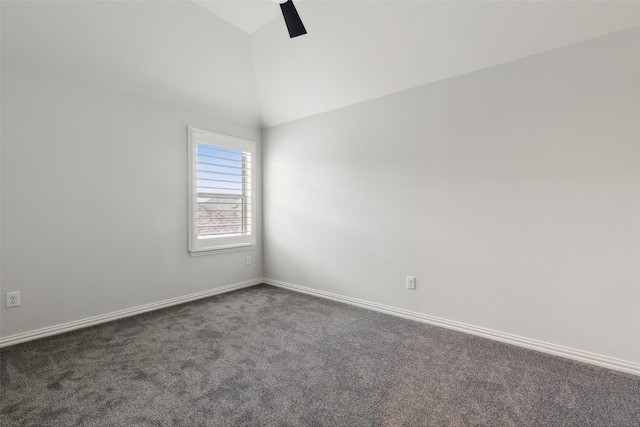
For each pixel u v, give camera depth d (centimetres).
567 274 205
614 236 190
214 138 351
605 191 192
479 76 238
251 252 402
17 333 226
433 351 215
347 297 325
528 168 218
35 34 216
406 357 206
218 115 356
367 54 265
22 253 228
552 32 201
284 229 386
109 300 273
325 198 342
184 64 286
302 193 365
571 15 190
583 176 199
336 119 330
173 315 288
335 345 224
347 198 323
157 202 305
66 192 248
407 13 226
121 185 279
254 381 177
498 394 165
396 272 288
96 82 262
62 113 245
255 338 237
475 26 216
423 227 270
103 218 269
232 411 151
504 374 184
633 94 183
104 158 269
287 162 380
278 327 259
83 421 143
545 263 213
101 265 268
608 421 144
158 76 284
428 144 265
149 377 181
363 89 296
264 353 212
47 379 178
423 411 151
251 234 398
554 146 208
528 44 212
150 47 259
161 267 309
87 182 259
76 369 189
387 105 290
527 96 217
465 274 248
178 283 323
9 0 195
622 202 187
